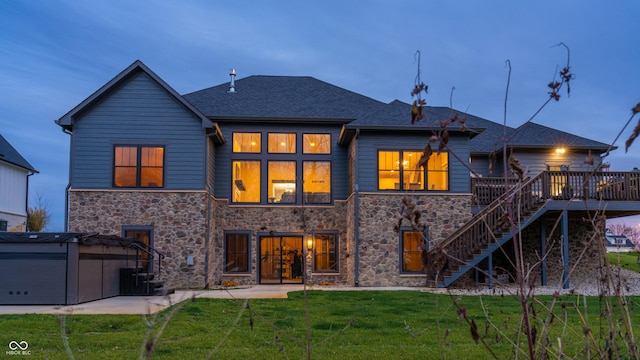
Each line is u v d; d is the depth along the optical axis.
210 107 20.55
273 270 19.61
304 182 20.14
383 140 18.39
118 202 17.58
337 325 9.01
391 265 17.88
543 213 17.31
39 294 11.73
